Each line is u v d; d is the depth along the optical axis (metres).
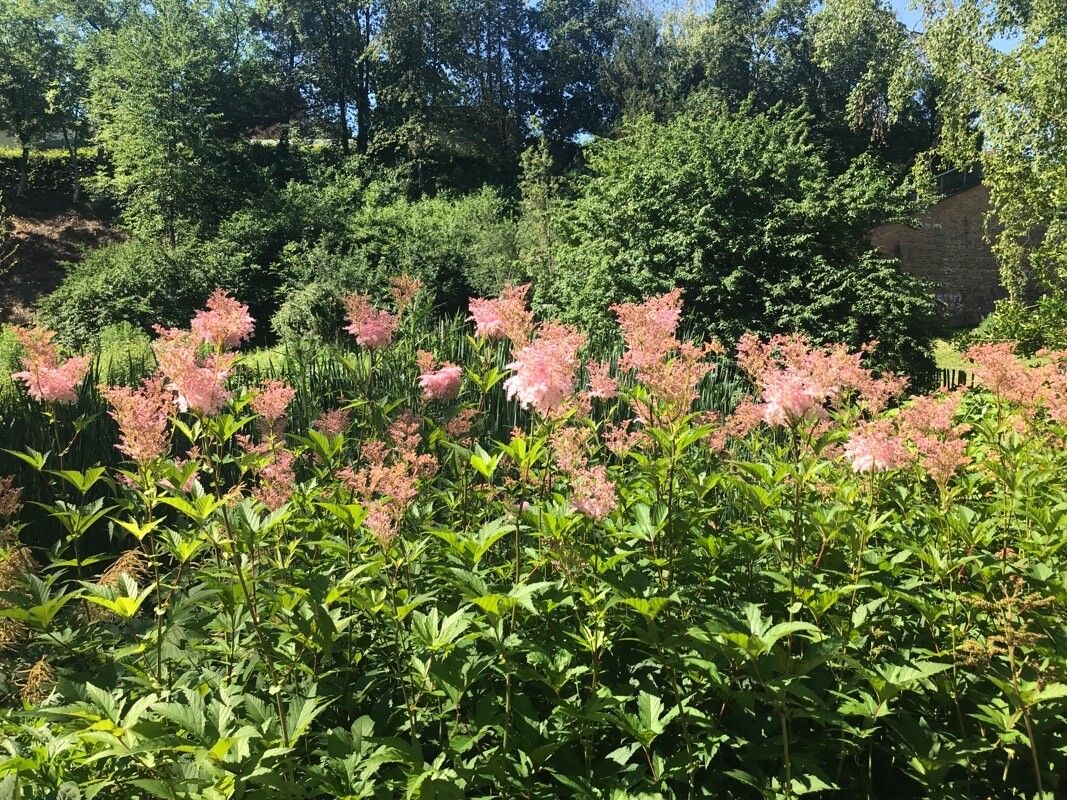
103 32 41.12
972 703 3.08
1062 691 2.39
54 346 4.62
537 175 27.64
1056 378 4.40
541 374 3.38
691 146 16.83
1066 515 3.53
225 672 2.91
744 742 2.62
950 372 14.15
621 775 2.59
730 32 47.94
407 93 50.19
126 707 2.58
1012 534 3.67
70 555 5.64
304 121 56.66
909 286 14.90
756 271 15.49
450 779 2.38
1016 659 2.95
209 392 3.21
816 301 14.74
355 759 2.34
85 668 3.18
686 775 2.56
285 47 53.44
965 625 2.99
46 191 41.38
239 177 37.72
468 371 4.74
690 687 2.90
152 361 7.82
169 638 3.29
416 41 51.62
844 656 2.76
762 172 15.92
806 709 2.56
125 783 2.24
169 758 2.30
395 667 2.98
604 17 63.59
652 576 3.14
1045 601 2.63
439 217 34.50
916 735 2.73
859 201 15.98
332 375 7.09
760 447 5.14
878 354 14.34
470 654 2.79
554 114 61.88
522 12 61.97
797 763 2.60
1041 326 13.45
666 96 48.62
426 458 3.84
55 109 40.84
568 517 2.87
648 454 4.13
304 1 51.62
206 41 41.78
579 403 4.18
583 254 17.77
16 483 6.04
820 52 21.64
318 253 27.80
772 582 3.39
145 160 33.69
